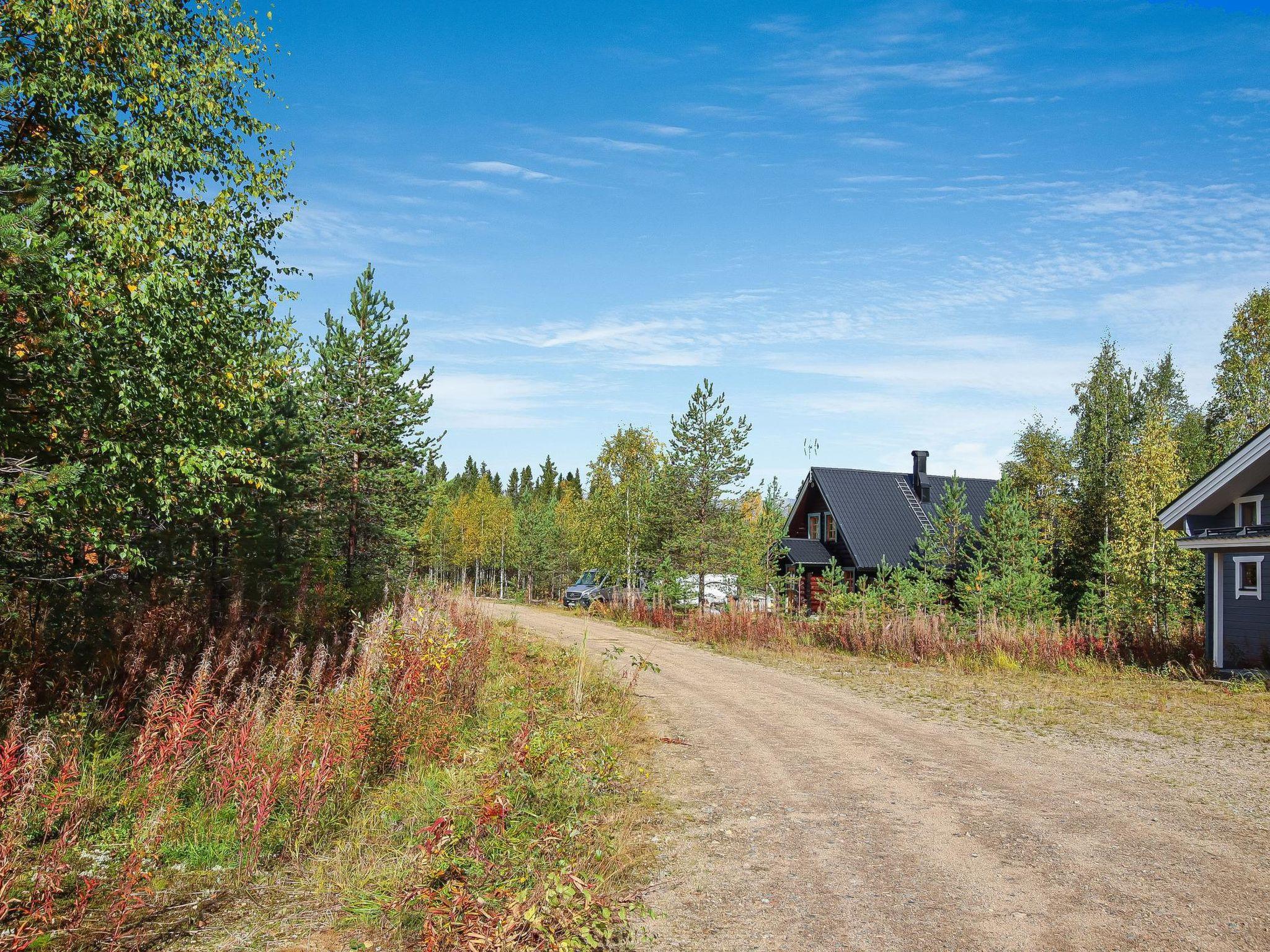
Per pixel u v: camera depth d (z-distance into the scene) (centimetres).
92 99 1012
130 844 598
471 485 10156
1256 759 1017
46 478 702
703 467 3206
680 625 2789
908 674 1758
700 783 877
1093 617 2880
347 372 2008
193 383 915
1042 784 884
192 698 716
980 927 526
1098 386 3675
